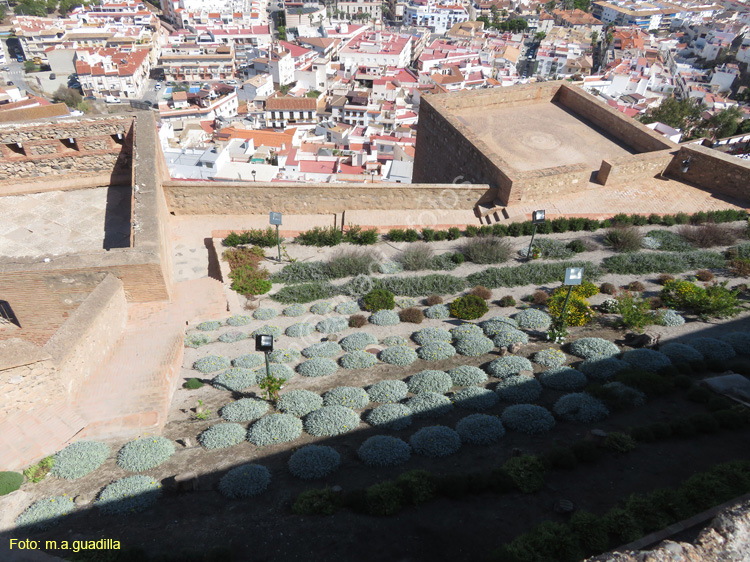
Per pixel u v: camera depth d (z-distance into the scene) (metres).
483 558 8.66
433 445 11.59
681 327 16.77
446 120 27.97
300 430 12.75
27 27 149.00
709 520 8.41
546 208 24.86
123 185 24.61
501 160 25.14
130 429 12.73
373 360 16.11
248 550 9.09
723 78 121.56
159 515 10.02
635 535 8.43
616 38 149.12
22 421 12.12
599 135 28.89
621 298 18.36
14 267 16.03
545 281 21.06
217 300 19.95
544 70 137.25
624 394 12.75
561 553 8.34
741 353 15.09
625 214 24.39
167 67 143.25
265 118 110.88
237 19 170.62
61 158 23.56
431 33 184.62
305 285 21.36
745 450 10.64
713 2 199.25
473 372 14.86
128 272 16.89
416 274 22.02
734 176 25.09
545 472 10.38
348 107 101.12
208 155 74.31
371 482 10.71
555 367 14.78
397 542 9.15
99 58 136.12
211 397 14.60
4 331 17.62
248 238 23.75
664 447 10.87
